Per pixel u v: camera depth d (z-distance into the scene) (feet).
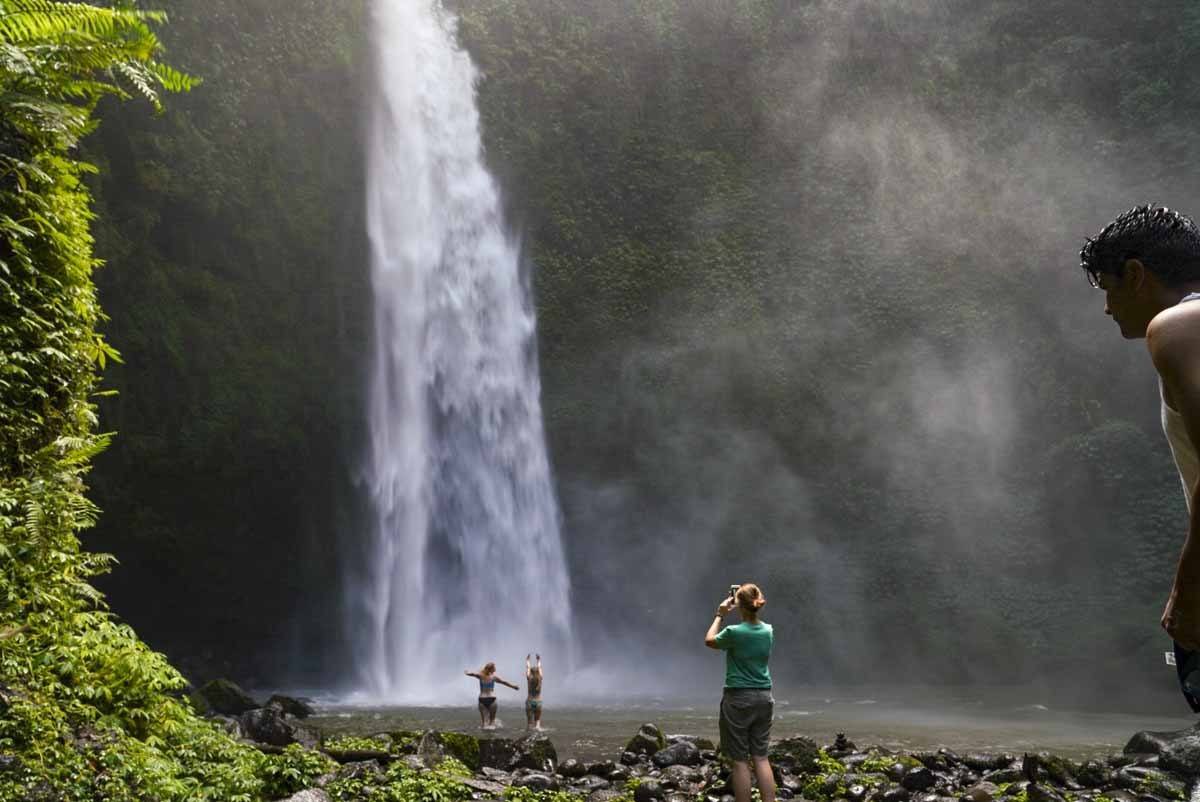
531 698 43.60
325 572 88.74
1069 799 23.79
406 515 92.58
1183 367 5.94
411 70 99.91
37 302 21.62
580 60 112.06
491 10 109.09
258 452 84.17
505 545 97.04
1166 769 26.37
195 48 84.07
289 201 89.56
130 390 77.97
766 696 20.61
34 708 17.22
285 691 81.10
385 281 94.73
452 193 101.09
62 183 22.97
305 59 91.91
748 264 106.52
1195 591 6.28
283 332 88.58
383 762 25.49
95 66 21.90
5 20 20.29
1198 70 97.86
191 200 81.76
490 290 101.91
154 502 79.82
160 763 18.12
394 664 89.81
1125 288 7.13
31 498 19.70
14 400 20.80
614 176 110.01
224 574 84.64
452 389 97.35
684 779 26.66
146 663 20.03
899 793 24.59
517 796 23.16
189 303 82.89
